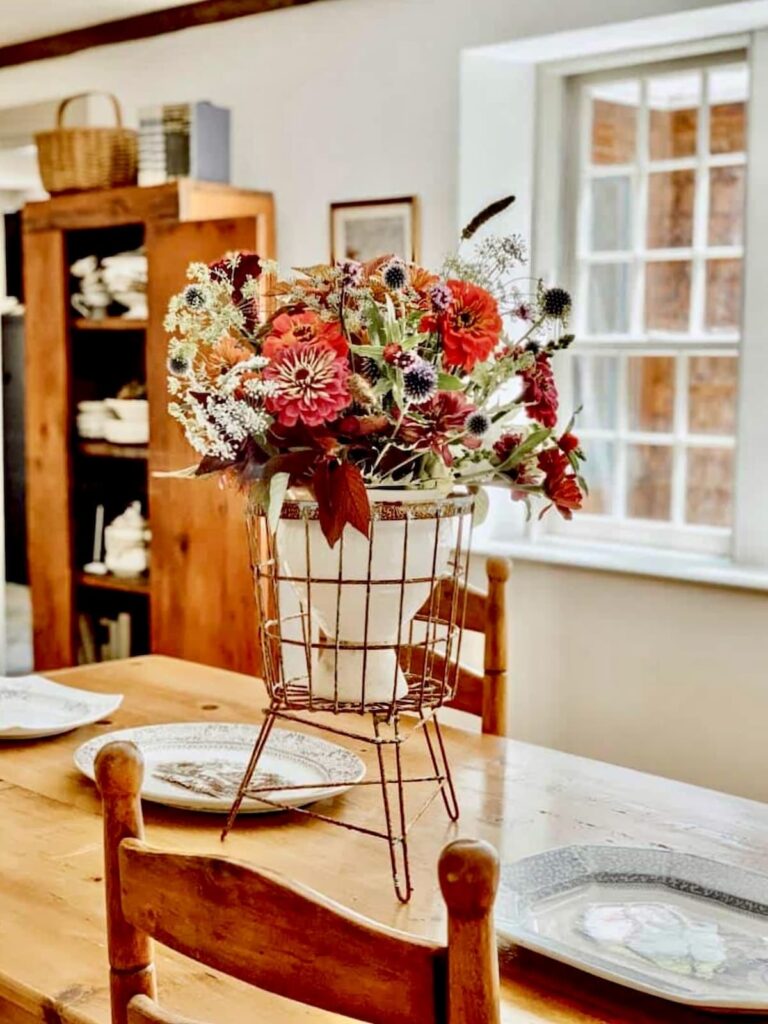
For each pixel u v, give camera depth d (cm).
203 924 100
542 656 360
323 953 94
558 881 150
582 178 375
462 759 207
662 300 366
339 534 144
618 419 377
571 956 127
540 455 161
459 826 175
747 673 320
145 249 397
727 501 359
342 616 156
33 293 438
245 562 385
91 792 188
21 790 188
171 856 102
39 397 442
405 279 150
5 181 628
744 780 322
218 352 154
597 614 347
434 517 154
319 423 142
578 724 354
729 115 346
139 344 446
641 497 376
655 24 325
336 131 391
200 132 402
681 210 360
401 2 371
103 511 444
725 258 352
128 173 422
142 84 448
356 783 157
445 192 366
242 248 369
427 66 367
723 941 138
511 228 376
